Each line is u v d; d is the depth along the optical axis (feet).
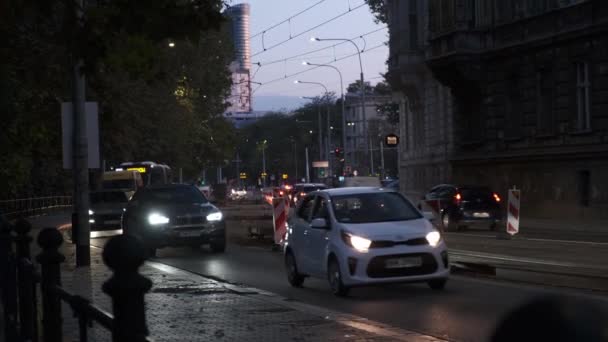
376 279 43.88
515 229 89.20
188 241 75.36
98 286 46.68
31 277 20.88
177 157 210.38
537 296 6.63
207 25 19.07
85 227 60.90
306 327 31.96
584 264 58.29
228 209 214.48
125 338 9.89
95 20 19.21
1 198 135.85
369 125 414.00
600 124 121.19
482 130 151.64
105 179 167.84
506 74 145.59
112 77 68.49
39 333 21.16
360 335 29.89
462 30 149.18
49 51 47.03
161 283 49.26
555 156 130.31
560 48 130.11
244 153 474.49
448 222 111.24
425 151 188.96
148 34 18.93
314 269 48.16
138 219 76.79
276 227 79.66
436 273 44.70
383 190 49.11
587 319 5.97
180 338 29.86
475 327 33.47
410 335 29.91
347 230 45.11
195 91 212.64
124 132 148.36
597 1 120.47
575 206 125.80
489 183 149.89
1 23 21.76
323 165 256.93
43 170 182.29
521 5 139.33
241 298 41.45
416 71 190.49
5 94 40.47
